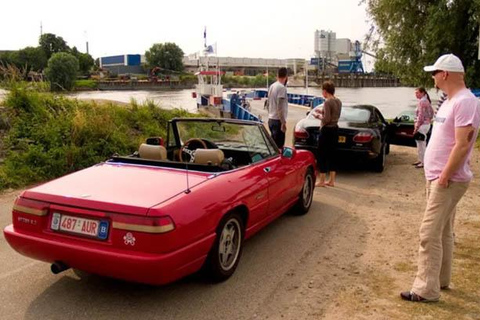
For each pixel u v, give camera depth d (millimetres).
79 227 3738
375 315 3775
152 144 5551
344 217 6699
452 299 4051
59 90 14078
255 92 51688
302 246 5453
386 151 11719
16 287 4258
